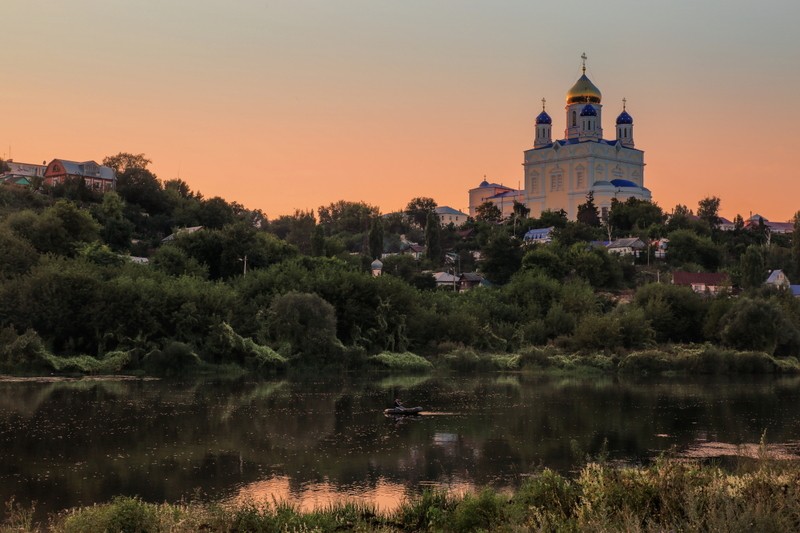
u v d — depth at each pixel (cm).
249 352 9206
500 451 4569
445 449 4619
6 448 4538
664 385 8400
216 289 9825
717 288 14700
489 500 2492
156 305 9212
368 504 3297
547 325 11688
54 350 8931
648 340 10925
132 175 19688
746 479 2192
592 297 12675
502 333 11425
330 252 17450
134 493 3575
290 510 2720
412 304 10919
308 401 6725
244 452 4497
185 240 12344
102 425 5312
